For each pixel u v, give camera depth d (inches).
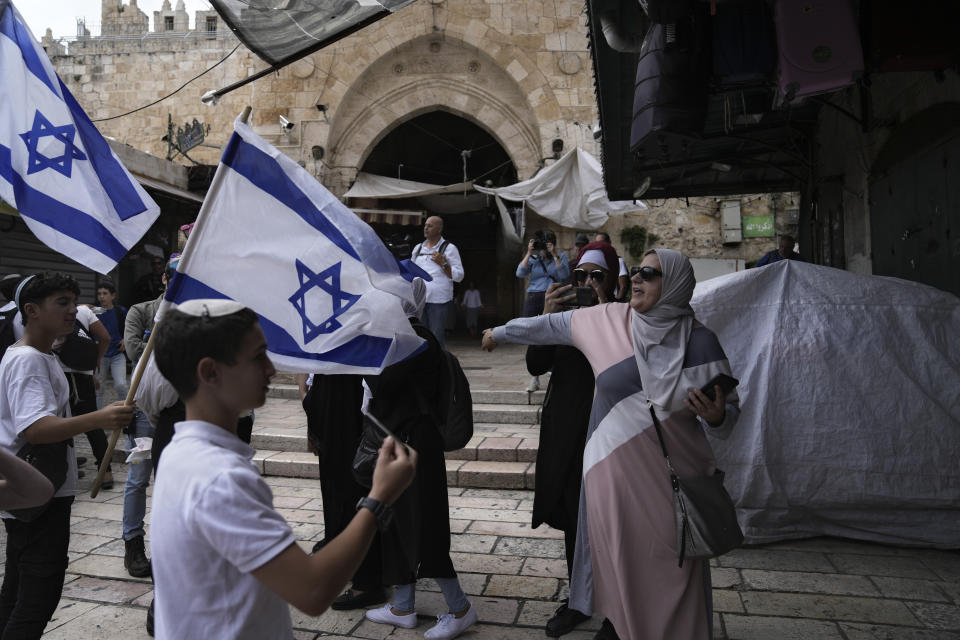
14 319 136.9
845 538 172.4
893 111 242.7
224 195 96.5
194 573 49.0
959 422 161.9
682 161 333.7
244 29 149.8
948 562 155.9
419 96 648.4
